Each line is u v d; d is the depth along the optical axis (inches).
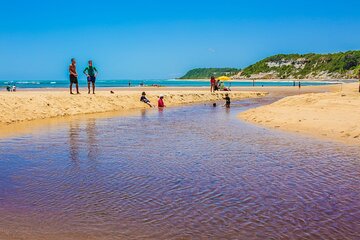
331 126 579.5
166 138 527.5
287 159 384.8
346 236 202.1
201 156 402.0
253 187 289.7
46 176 322.7
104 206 248.5
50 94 1031.6
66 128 645.9
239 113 935.0
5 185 295.9
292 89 2593.5
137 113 969.5
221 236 202.5
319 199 261.3
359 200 259.1
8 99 826.8
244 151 428.5
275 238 199.9
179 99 1465.3
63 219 226.2
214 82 1911.9
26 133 582.9
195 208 244.8
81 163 371.6
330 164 361.7
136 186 293.0
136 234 205.2
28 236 202.4
